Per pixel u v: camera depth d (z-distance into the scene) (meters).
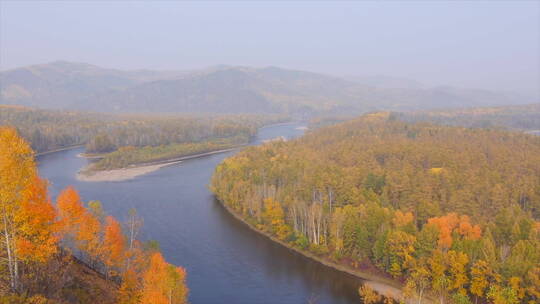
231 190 130.88
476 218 94.69
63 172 191.62
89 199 140.75
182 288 55.81
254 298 75.00
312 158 160.75
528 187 111.69
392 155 159.25
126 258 60.16
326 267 89.56
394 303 73.69
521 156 148.62
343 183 114.44
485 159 149.12
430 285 76.19
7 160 36.97
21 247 39.12
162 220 118.94
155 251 68.06
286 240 102.19
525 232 80.81
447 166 138.62
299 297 76.00
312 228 99.12
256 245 101.50
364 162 149.75
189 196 148.12
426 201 100.62
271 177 134.75
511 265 67.06
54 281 45.31
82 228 54.66
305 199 113.12
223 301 73.38
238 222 119.00
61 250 55.03
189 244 100.62
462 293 71.50
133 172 195.38
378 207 94.12
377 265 85.25
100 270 60.50
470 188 111.25
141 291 52.97
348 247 91.38
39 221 41.00
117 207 131.12
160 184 168.50
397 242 80.56
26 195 38.97
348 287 80.75
